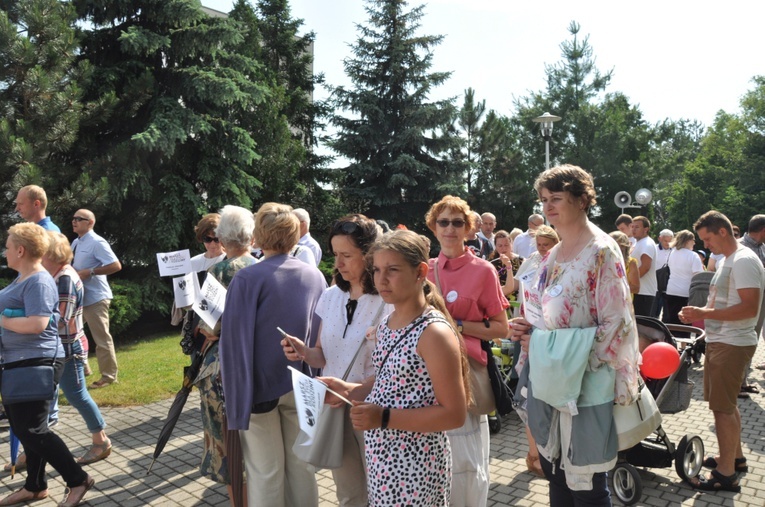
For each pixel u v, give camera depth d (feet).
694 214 148.66
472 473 10.77
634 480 13.34
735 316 13.71
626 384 8.37
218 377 11.46
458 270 11.74
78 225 24.11
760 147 150.10
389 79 82.28
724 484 14.14
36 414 13.15
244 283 10.43
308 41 69.67
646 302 27.81
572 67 129.39
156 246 40.78
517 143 125.80
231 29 42.16
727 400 14.07
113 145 38.86
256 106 50.16
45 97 32.91
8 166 30.94
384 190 79.25
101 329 24.34
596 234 8.84
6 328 12.73
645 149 122.42
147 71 39.06
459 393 7.10
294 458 11.13
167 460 16.69
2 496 14.42
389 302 7.48
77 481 13.75
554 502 9.39
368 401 7.60
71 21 36.32
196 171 43.98
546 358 8.61
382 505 7.34
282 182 54.03
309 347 10.94
